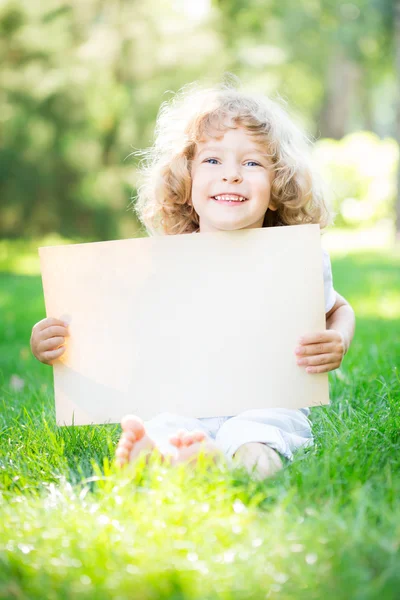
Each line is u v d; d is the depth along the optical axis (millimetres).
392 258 9586
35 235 12289
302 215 2598
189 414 2133
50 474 1924
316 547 1407
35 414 2660
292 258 2160
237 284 2158
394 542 1403
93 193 11703
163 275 2166
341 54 18172
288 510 1598
